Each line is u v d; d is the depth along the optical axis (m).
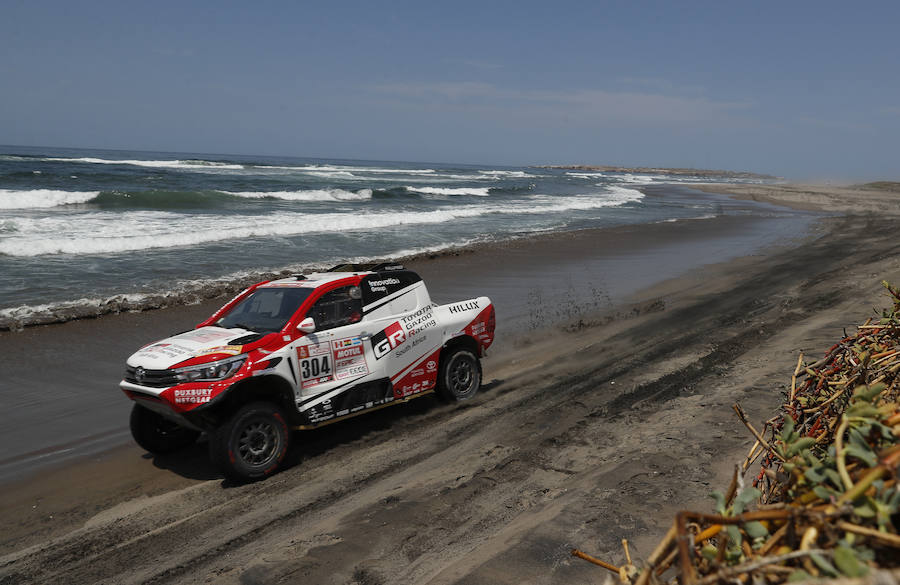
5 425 7.06
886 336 2.20
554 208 39.78
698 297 13.55
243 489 5.61
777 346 8.91
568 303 13.45
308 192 37.91
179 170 60.69
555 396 7.75
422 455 6.14
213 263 16.55
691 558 1.25
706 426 6.06
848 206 44.53
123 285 13.67
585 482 5.13
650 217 34.94
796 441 1.43
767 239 24.09
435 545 4.36
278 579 4.08
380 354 6.93
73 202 27.34
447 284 15.27
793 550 1.11
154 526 4.98
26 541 4.82
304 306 6.44
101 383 8.48
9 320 10.78
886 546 1.01
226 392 5.62
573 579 3.75
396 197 43.53
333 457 6.23
